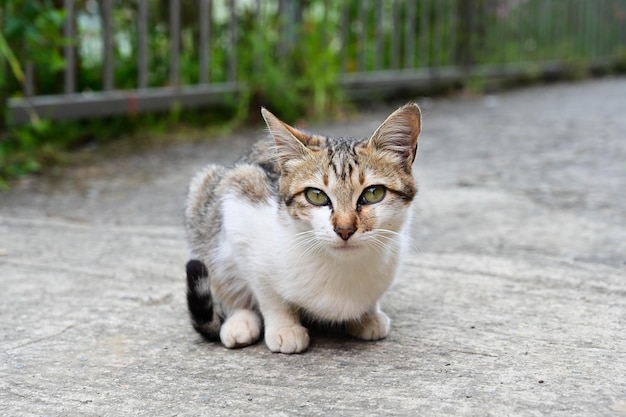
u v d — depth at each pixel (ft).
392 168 3.65
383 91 9.97
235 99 8.04
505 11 11.48
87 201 5.49
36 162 6.32
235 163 4.10
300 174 3.64
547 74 12.72
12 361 3.69
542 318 3.91
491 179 5.86
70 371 3.63
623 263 4.42
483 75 11.13
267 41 8.24
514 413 3.34
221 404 3.43
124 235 4.92
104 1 6.84
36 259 4.60
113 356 3.72
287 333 3.73
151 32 7.96
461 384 3.49
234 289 3.92
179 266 4.50
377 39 9.57
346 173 3.60
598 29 14.25
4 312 4.06
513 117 8.65
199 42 8.16
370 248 3.63
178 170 6.30
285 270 3.68
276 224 3.70
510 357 3.64
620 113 8.77
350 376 3.56
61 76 7.14
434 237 4.81
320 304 3.71
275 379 3.55
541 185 5.62
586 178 5.77
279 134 3.67
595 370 3.54
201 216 3.99
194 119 7.94
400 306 4.04
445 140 7.39
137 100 7.14
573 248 4.61
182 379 3.57
